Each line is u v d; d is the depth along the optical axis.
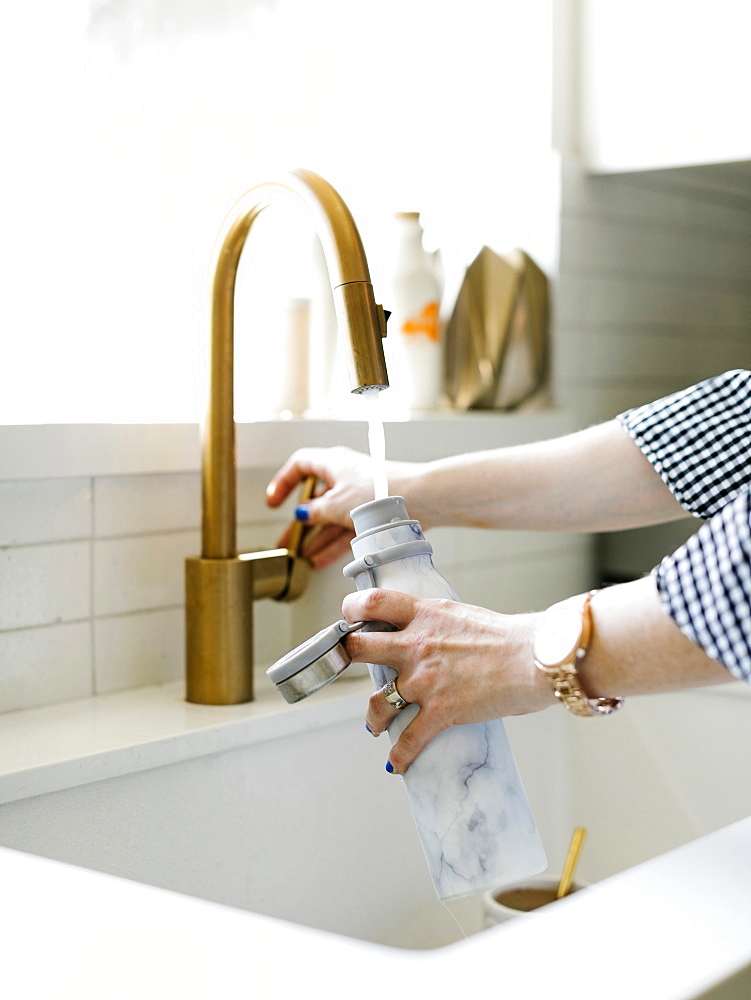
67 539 0.93
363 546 0.70
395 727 0.67
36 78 1.01
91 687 0.96
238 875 0.89
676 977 0.40
